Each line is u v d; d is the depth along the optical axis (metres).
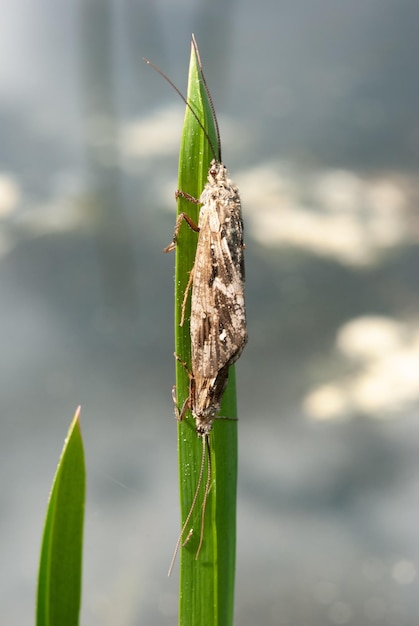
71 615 0.22
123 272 0.44
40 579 0.21
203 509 0.23
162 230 0.46
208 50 0.54
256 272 0.46
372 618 0.31
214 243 0.23
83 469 0.21
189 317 0.23
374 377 0.41
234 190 0.24
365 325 0.43
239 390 0.41
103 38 0.53
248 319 0.44
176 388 0.23
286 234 0.47
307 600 0.32
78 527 0.21
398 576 0.32
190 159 0.23
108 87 0.52
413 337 0.42
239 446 0.39
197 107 0.23
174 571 0.32
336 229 0.47
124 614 0.31
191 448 0.23
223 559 0.23
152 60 0.54
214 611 0.23
